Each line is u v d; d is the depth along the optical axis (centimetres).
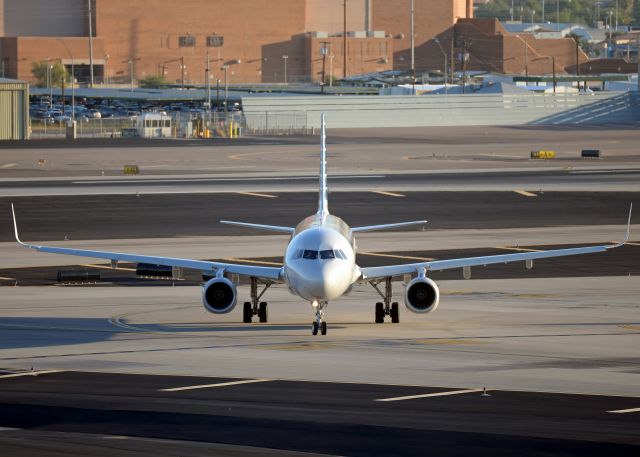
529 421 10919
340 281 15512
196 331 16762
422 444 10062
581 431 10525
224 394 12169
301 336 16250
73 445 10038
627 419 11006
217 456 9694
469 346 15325
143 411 11362
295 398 11956
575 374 13288
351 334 16425
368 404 11662
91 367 13775
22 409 11462
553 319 17888
